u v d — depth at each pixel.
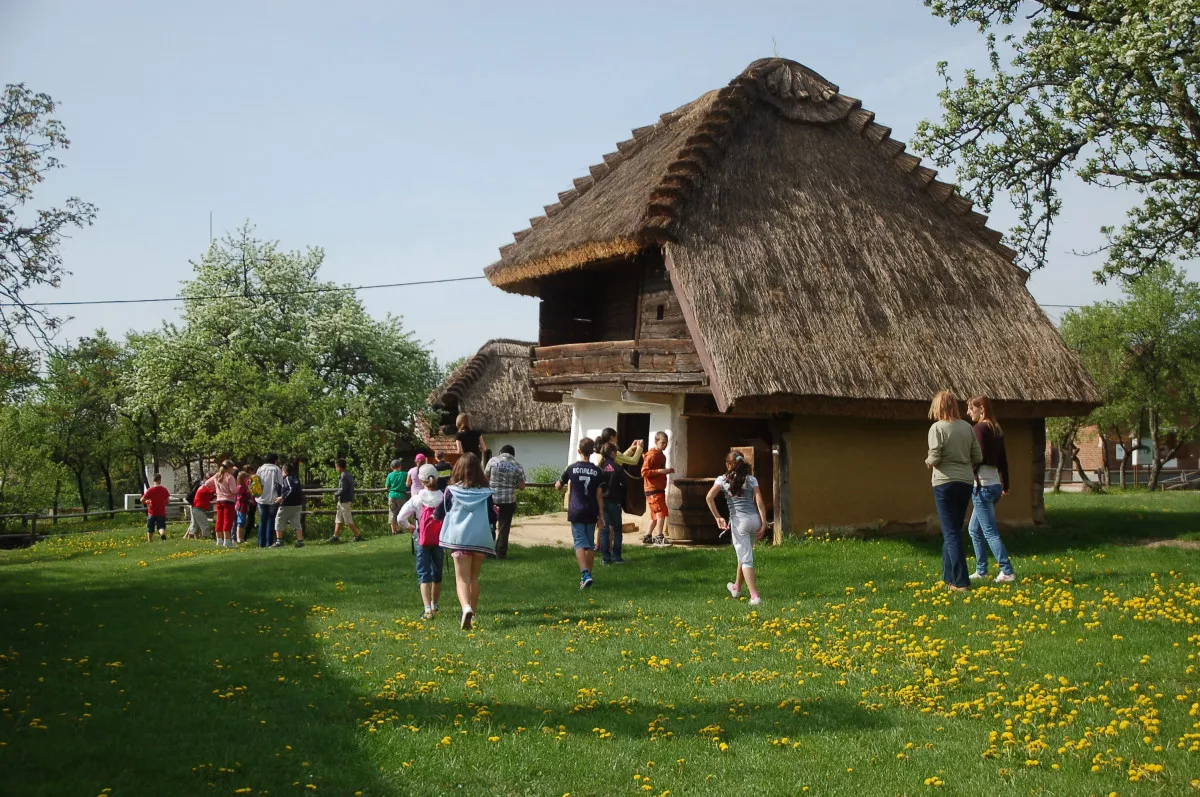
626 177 19.48
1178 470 53.56
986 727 6.12
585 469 12.23
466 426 15.30
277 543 20.67
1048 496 29.98
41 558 21.45
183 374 37.47
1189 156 14.98
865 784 5.20
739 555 10.71
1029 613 9.22
